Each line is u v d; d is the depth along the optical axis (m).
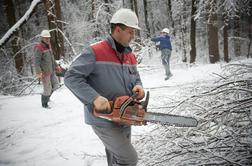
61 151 4.55
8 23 17.88
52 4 13.74
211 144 3.41
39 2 13.18
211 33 15.95
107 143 2.75
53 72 7.20
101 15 18.23
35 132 5.55
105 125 2.68
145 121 2.54
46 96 7.11
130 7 22.16
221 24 19.55
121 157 2.73
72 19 18.42
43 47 6.88
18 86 13.14
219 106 3.41
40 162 4.27
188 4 19.62
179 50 20.98
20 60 16.47
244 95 3.79
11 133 5.62
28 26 18.31
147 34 22.16
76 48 17.98
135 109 2.49
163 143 3.50
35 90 12.05
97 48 2.60
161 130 3.83
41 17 18.38
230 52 21.59
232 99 3.67
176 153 3.35
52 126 5.82
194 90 4.35
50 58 7.00
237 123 3.49
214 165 3.09
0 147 5.03
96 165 3.92
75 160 4.18
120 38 2.62
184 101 3.73
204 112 3.48
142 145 3.71
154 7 23.03
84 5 18.92
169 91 6.29
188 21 20.11
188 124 2.53
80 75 2.52
